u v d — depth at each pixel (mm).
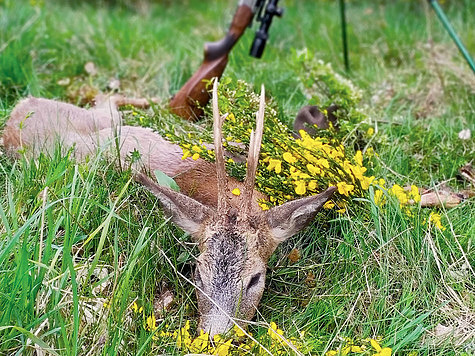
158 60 1742
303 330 919
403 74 1717
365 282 968
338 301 953
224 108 1101
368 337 907
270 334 861
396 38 1880
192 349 828
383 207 1043
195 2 2473
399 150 1282
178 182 1107
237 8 1413
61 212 948
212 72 1377
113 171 1098
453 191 1201
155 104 1403
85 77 1681
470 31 1907
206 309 870
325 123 1259
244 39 1724
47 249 850
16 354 782
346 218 1021
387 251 979
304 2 2252
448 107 1531
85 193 993
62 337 812
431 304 950
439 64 1725
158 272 986
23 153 1089
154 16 2354
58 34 1857
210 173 1104
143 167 1102
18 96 1483
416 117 1524
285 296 982
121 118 1321
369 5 2199
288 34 1922
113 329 842
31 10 1960
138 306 916
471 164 1276
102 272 957
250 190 924
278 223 941
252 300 892
